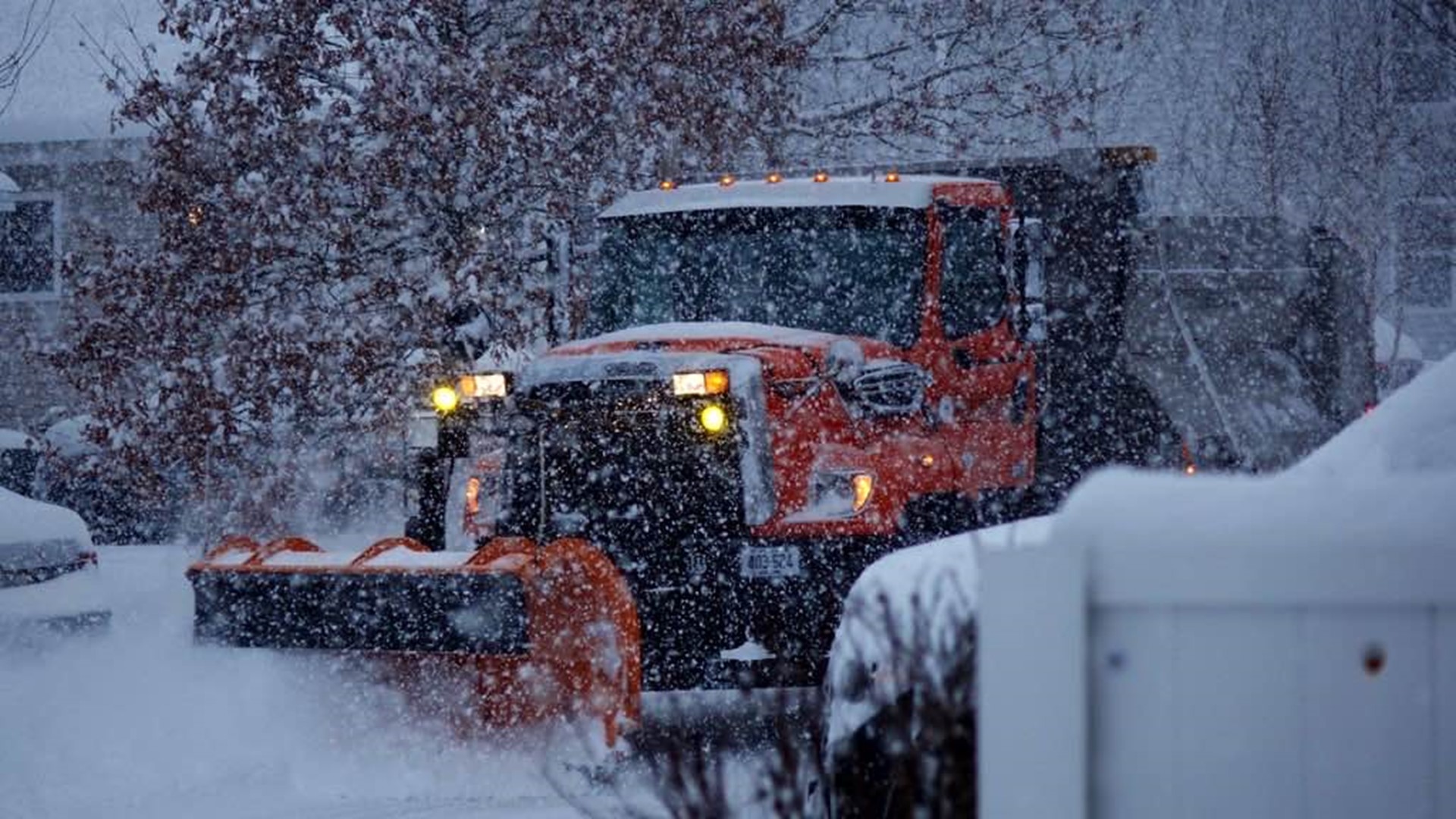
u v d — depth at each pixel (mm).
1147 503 7836
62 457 37062
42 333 62031
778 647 22125
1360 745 7660
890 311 24656
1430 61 66062
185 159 35562
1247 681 7730
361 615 21219
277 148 35531
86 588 27281
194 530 39594
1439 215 66812
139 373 35875
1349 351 34250
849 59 43812
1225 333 33219
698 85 36656
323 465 35969
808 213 25406
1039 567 7688
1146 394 29234
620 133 35938
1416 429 12570
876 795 11836
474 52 35938
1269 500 7785
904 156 43562
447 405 23828
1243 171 69312
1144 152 29328
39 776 20328
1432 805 7613
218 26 36156
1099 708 7789
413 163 35500
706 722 22281
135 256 36156
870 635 12289
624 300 26203
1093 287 28594
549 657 20734
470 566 20984
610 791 19578
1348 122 65875
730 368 22266
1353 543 7664
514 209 36281
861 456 22797
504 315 34406
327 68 36688
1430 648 7625
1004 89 44344
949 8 43719
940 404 24438
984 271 25609
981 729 7707
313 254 36062
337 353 34719
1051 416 27438
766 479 22328
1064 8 44250
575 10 36531
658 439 22750
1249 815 7711
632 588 22656
